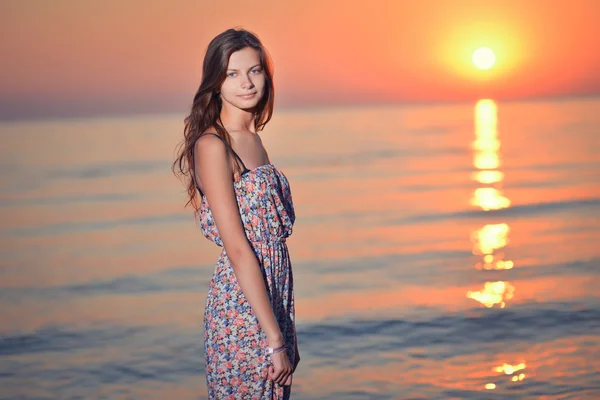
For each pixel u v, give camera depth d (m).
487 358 6.32
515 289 9.42
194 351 7.05
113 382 6.18
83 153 49.25
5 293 10.59
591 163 30.80
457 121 83.19
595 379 5.62
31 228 18.64
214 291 2.80
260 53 2.82
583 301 8.48
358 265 11.94
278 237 2.79
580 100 151.12
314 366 6.32
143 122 128.12
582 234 14.43
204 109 2.80
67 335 7.90
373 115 119.94
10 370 6.62
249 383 2.78
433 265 11.70
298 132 68.00
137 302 9.63
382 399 5.41
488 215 18.23
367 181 28.11
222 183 2.65
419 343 6.95
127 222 19.31
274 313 2.79
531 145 42.41
